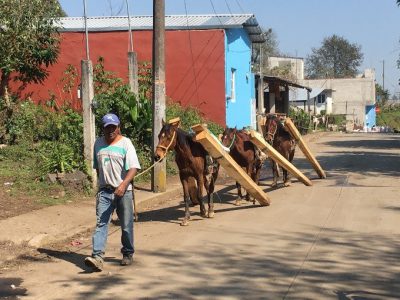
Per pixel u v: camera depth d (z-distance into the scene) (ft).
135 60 49.60
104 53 76.28
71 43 76.13
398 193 44.47
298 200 41.98
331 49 322.14
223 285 22.11
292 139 49.49
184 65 76.95
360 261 25.20
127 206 24.89
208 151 34.47
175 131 33.04
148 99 53.83
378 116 274.36
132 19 83.46
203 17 82.28
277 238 29.94
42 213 34.04
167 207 40.83
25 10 54.13
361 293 20.89
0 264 25.30
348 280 22.48
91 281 23.04
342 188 47.65
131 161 24.38
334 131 171.63
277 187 48.98
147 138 50.93
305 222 33.99
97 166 24.77
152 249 28.09
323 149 92.02
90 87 42.27
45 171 42.42
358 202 40.52
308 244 28.48
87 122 42.14
